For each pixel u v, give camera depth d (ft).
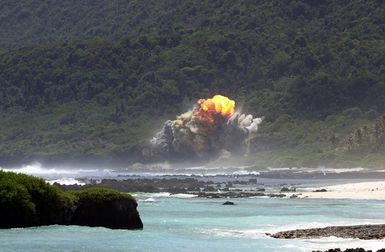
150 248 319.88
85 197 392.06
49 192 383.04
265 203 644.27
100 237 348.38
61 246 316.60
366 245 332.60
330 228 397.39
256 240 352.90
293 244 337.31
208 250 318.04
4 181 370.94
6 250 302.86
